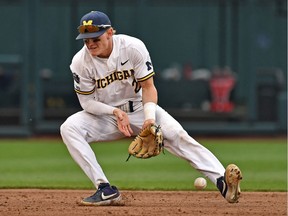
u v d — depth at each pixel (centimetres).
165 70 7519
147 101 2470
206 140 6266
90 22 2388
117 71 2473
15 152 5328
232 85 6756
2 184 3556
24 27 6331
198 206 2638
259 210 2527
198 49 7662
